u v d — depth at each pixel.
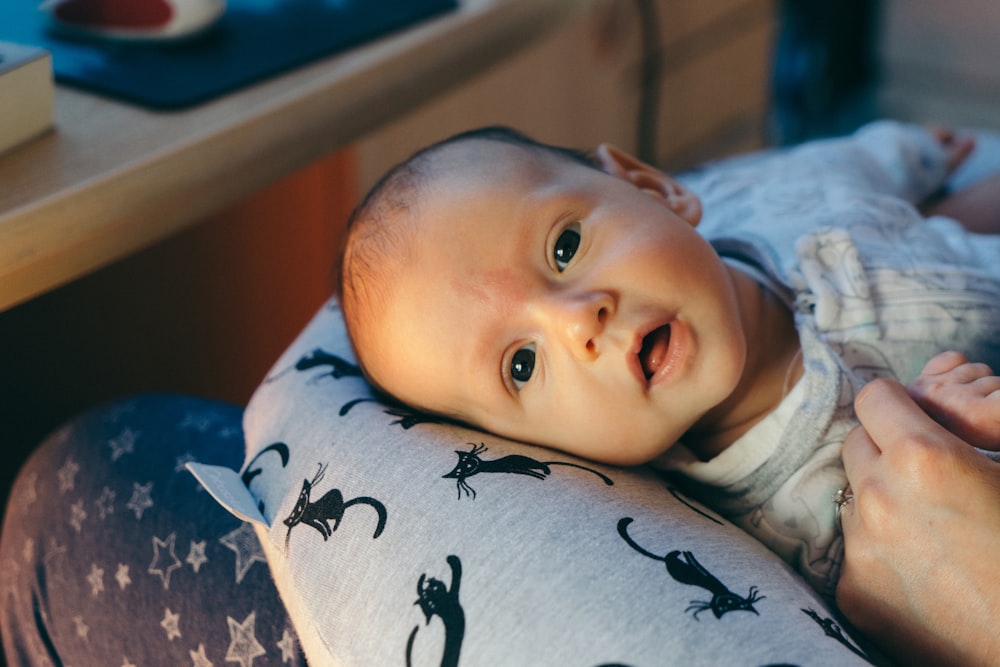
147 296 1.10
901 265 0.75
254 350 1.26
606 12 1.79
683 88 2.03
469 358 0.66
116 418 0.76
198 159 0.72
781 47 2.15
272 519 0.59
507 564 0.50
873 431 0.58
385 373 0.70
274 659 0.61
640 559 0.51
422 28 0.91
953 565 0.54
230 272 1.18
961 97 2.16
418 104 0.90
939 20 2.12
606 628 0.47
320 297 1.31
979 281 0.75
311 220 1.26
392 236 0.70
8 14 0.94
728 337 0.65
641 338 0.63
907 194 1.00
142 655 0.65
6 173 0.68
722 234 0.82
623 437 0.65
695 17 1.99
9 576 0.73
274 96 0.79
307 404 0.66
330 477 0.58
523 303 0.65
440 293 0.67
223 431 0.73
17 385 1.03
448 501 0.54
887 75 2.23
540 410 0.66
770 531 0.69
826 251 0.74
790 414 0.67
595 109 1.89
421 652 0.49
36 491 0.74
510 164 0.70
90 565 0.68
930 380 0.62
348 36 0.88
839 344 0.71
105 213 0.67
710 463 0.69
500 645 0.48
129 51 0.86
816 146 1.01
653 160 2.00
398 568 0.52
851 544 0.58
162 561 0.65
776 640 0.47
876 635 0.58
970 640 0.54
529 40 0.99
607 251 0.65
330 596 0.54
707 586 0.50
